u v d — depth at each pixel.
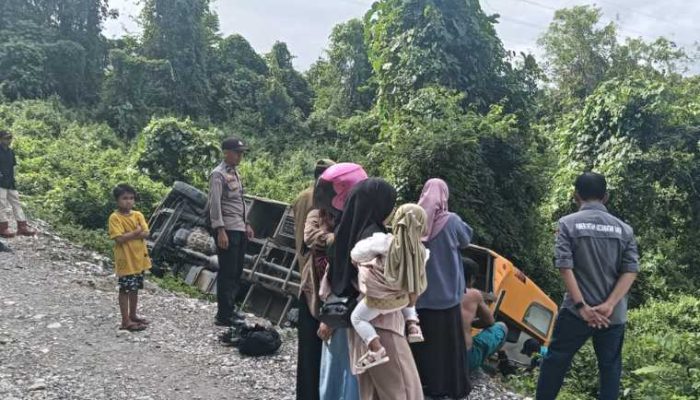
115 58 24.47
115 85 24.39
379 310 3.11
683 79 26.77
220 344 5.69
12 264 7.79
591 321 3.95
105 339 5.57
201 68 28.09
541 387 4.23
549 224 12.74
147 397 4.41
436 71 11.80
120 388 4.54
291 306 7.33
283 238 7.79
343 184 3.77
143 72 24.83
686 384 5.50
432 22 12.02
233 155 6.04
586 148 13.87
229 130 26.17
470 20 12.51
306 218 4.25
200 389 4.64
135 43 28.00
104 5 27.53
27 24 24.72
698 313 10.59
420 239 3.14
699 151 13.14
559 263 4.04
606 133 13.65
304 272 4.04
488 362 6.30
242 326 5.69
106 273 8.12
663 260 12.77
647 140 13.20
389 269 3.08
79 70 25.48
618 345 4.13
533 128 13.36
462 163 9.36
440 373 4.28
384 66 12.56
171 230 8.83
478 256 6.96
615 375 4.12
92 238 9.81
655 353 7.16
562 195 13.15
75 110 23.56
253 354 5.43
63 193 11.34
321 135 29.69
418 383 3.24
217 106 29.05
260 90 29.97
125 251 5.79
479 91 12.34
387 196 3.34
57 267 7.94
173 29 26.88
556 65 31.36
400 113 10.98
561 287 10.66
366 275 3.12
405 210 3.13
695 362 6.51
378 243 3.12
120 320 6.13
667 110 12.97
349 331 3.32
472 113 10.29
